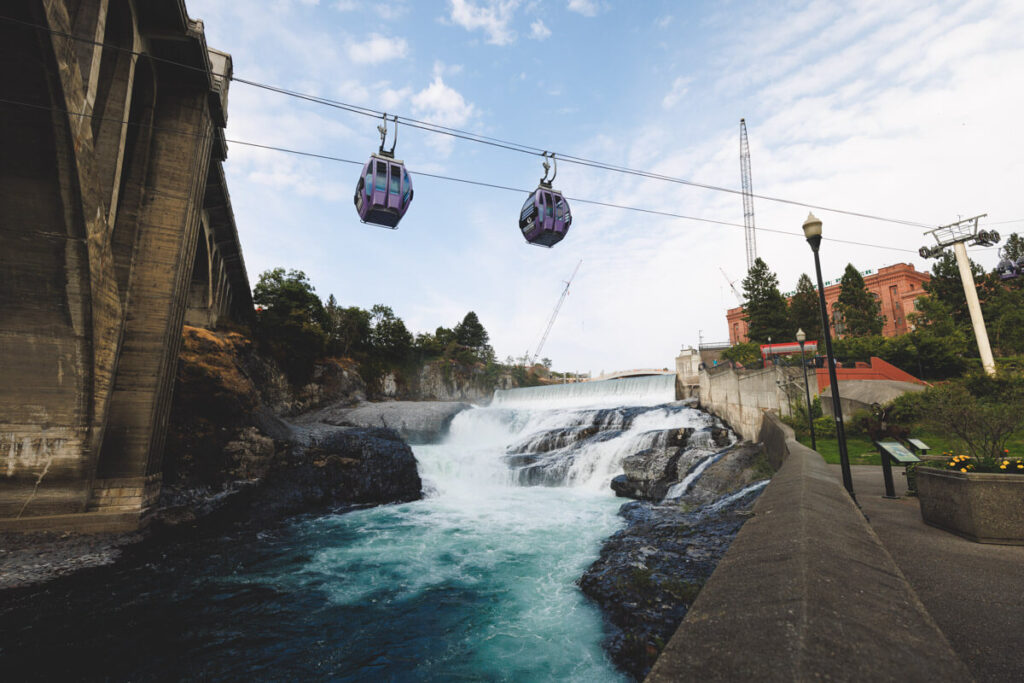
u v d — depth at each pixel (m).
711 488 17.41
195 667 8.12
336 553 14.49
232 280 44.03
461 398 80.62
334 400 52.31
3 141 12.01
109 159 16.02
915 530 7.15
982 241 31.28
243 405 23.94
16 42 10.75
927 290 49.16
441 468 26.02
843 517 5.59
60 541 14.69
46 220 13.34
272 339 46.50
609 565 10.65
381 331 69.38
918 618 3.03
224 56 22.23
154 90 18.92
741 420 27.28
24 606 10.73
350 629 9.42
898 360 36.75
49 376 15.20
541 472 24.73
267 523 18.39
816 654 2.33
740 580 3.71
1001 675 3.23
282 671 7.95
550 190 13.52
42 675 7.94
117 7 16.06
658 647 7.30
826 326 9.88
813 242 10.30
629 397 44.31
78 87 12.37
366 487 22.72
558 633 8.67
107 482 16.45
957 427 11.13
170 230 18.69
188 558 14.12
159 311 18.09
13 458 15.16
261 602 10.84
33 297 14.24
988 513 6.39
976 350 41.59
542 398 53.75
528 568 12.48
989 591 4.75
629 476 21.03
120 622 9.92
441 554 14.11
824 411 26.22
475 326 108.38
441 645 8.64
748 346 53.50
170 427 20.70
